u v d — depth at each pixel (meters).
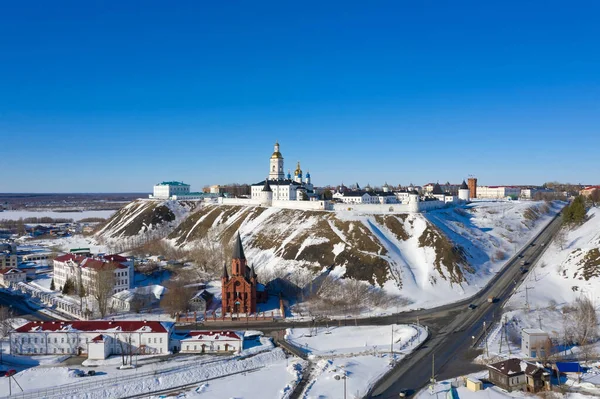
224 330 135.88
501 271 192.88
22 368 110.12
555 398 88.81
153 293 164.62
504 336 123.56
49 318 151.62
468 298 161.75
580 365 103.00
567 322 130.88
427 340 123.25
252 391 95.56
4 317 144.38
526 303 150.00
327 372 103.31
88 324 123.12
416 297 163.25
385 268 179.00
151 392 97.31
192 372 104.50
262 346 122.12
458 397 90.12
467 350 115.25
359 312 150.62
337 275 178.50
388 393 93.38
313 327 137.62
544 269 186.88
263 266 198.62
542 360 104.62
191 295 162.00
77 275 176.50
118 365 110.69
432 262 187.50
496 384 95.62
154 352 119.00
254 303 153.25
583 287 157.88
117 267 171.12
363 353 114.94
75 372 105.06
